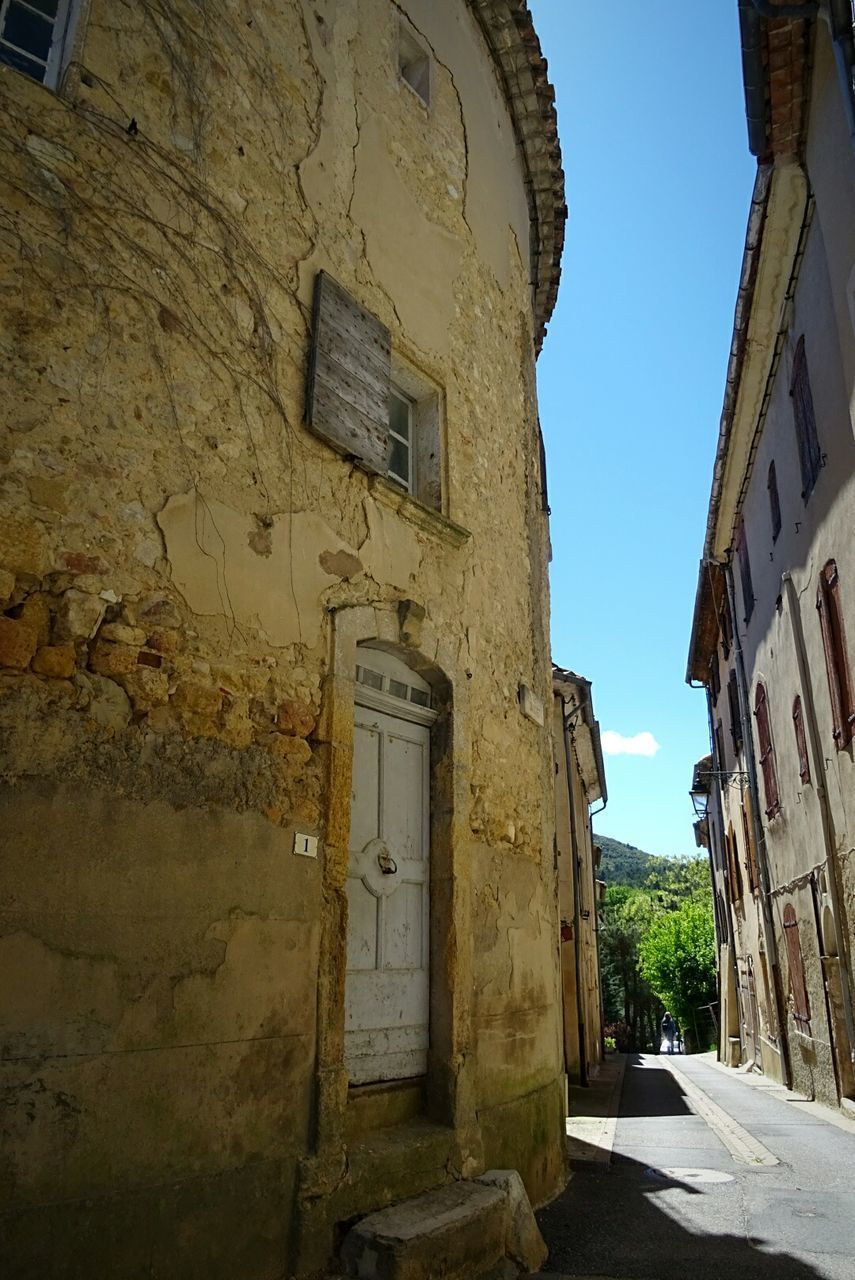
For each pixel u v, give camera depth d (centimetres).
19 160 389
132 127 441
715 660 2316
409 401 690
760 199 1010
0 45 424
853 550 921
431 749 605
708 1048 4000
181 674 404
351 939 505
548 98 905
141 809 372
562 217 1027
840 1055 1118
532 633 790
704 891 6231
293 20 576
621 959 4981
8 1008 314
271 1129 396
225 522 445
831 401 966
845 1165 771
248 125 517
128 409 408
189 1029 370
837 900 1061
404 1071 523
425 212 700
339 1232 411
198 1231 354
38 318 380
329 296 549
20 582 354
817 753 1126
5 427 360
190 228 461
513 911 648
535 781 743
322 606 499
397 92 690
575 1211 605
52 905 333
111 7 447
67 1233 313
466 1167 511
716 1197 648
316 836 457
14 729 338
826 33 830
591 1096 1355
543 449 1109
